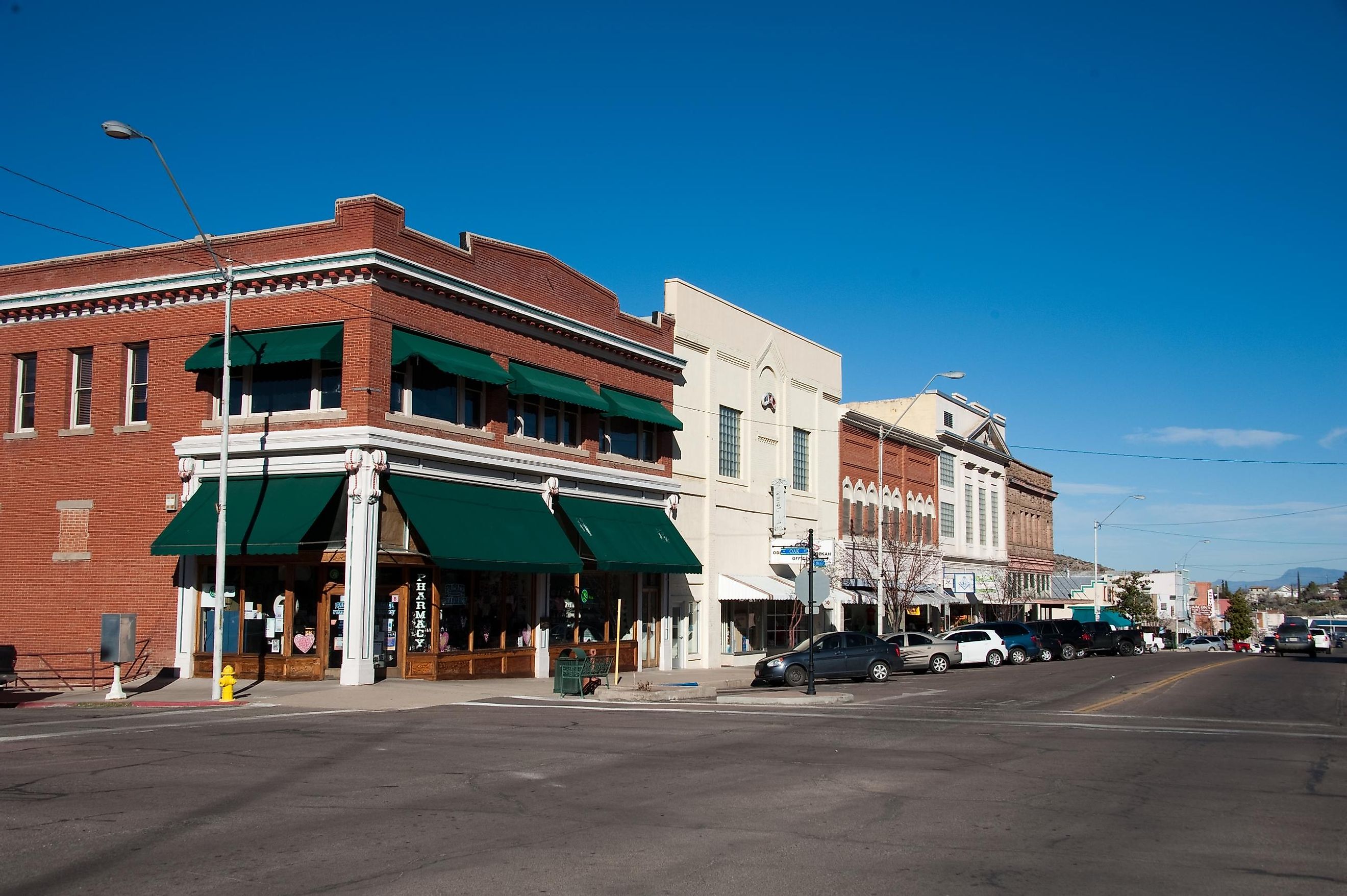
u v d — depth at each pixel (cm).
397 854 934
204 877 858
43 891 820
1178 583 13538
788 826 1059
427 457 2755
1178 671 3991
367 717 2061
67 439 2962
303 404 2705
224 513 2423
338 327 2666
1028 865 909
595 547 3241
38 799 1174
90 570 2891
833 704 2533
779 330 4644
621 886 836
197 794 1206
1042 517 8700
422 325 2798
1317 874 888
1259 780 1355
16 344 3066
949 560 6391
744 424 4362
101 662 2838
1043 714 2247
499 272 3084
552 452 3247
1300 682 3362
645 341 3756
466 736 1750
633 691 2823
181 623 2775
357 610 2573
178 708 2264
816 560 4309
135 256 2920
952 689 3069
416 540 2745
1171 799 1219
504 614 3086
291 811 1116
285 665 2661
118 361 2928
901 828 1054
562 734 1794
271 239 2761
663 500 3794
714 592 4091
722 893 820
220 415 2767
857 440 5331
